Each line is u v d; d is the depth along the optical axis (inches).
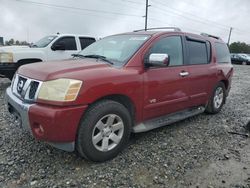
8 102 146.6
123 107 140.4
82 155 131.4
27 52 342.3
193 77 189.9
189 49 193.3
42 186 114.4
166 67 168.1
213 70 215.5
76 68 132.3
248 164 144.1
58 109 117.1
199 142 169.8
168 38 175.6
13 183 116.0
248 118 231.9
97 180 120.5
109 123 135.7
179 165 137.7
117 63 150.8
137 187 117.0
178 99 179.3
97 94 127.0
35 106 120.8
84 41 402.6
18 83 140.6
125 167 132.9
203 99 211.2
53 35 388.8
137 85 146.5
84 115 126.1
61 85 119.3
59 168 128.8
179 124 203.9
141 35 172.7
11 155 139.6
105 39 191.0
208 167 138.0
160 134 179.3
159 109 166.2
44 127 118.5
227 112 249.9
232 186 122.0
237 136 185.5
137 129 155.3
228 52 256.1
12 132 169.9
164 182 122.0
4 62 327.0
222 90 238.5
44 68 133.0
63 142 122.0
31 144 152.6
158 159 142.8
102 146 134.8
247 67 1058.7
